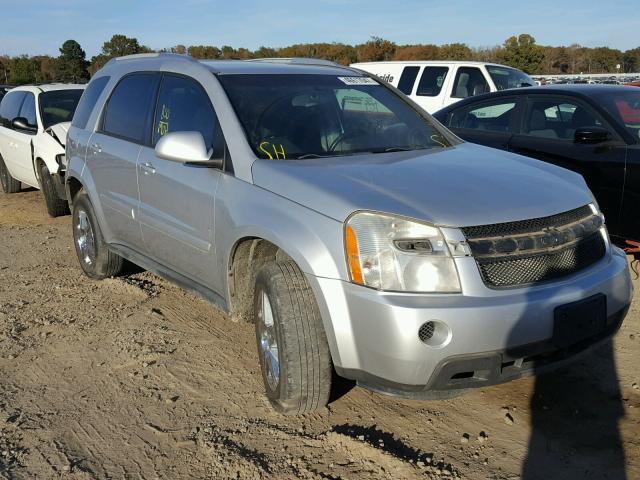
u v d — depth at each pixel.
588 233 3.37
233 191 3.72
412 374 2.91
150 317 4.99
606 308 3.25
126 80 5.30
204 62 4.56
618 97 5.92
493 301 2.92
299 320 3.24
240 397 3.78
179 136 3.89
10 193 10.64
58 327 4.84
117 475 3.10
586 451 3.18
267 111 4.08
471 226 3.01
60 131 8.62
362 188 3.25
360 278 3.00
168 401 3.73
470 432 3.37
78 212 5.89
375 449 3.18
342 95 4.47
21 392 3.88
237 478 3.05
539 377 3.91
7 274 6.20
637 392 3.71
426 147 4.29
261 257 3.79
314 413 3.56
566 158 5.73
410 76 12.36
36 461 3.21
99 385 3.95
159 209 4.48
